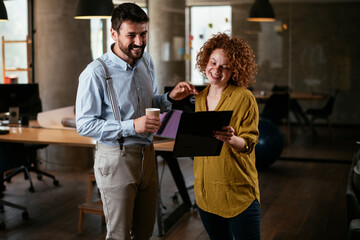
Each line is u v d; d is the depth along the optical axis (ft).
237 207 7.82
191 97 12.17
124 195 8.54
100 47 20.76
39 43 20.85
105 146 8.55
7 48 22.31
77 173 20.58
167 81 23.70
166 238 13.08
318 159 22.66
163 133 11.66
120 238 8.74
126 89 8.50
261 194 17.15
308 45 22.77
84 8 15.66
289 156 23.41
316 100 23.06
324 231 13.52
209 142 7.39
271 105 23.31
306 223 14.17
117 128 8.09
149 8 23.27
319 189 17.83
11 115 17.62
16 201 16.58
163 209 15.51
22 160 16.22
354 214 9.34
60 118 18.37
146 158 8.74
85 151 21.11
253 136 7.74
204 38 23.90
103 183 8.64
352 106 22.84
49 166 21.20
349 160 22.25
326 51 22.66
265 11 22.88
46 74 20.84
